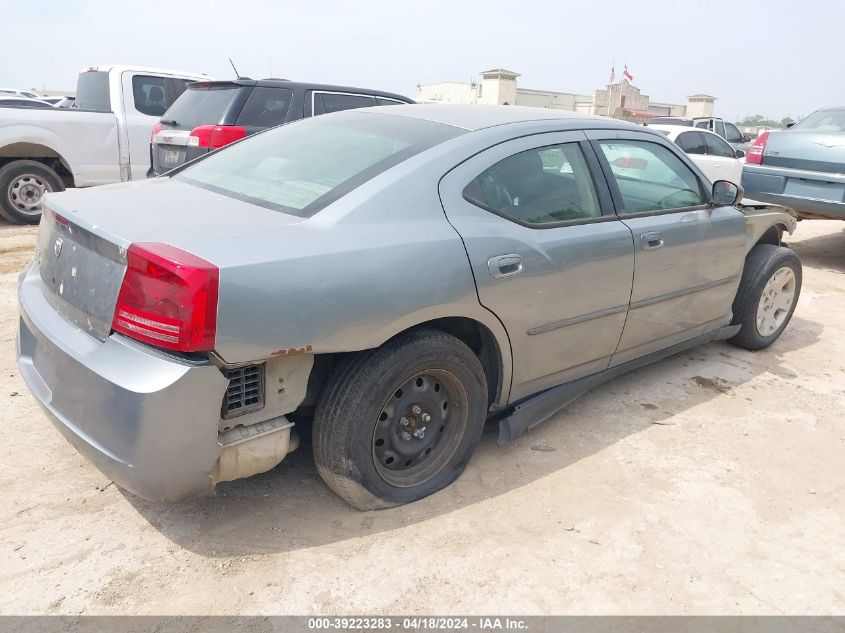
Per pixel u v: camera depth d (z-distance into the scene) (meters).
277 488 2.88
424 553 2.53
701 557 2.61
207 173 3.20
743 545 2.69
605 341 3.44
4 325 4.52
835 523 2.87
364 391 2.47
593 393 4.02
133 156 8.33
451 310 2.62
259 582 2.33
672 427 3.64
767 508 2.95
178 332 2.03
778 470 3.26
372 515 2.72
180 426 2.10
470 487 2.97
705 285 3.98
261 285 2.14
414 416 2.77
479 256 2.70
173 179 3.26
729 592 2.43
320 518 2.69
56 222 2.54
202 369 2.08
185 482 2.21
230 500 2.77
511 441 3.33
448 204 2.73
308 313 2.23
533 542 2.63
